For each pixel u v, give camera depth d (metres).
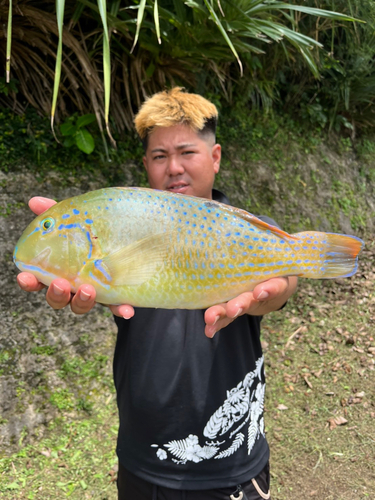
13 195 3.71
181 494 1.54
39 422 3.11
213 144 1.88
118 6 3.70
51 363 3.35
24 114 3.88
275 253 1.30
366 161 7.25
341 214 6.29
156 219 1.26
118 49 4.24
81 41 3.93
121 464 1.68
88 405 3.29
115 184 4.29
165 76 4.46
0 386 3.10
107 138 4.37
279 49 5.67
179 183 1.75
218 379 1.59
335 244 1.32
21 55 3.76
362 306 4.93
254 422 1.68
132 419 1.62
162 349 1.60
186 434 1.56
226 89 5.66
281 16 5.32
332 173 6.58
